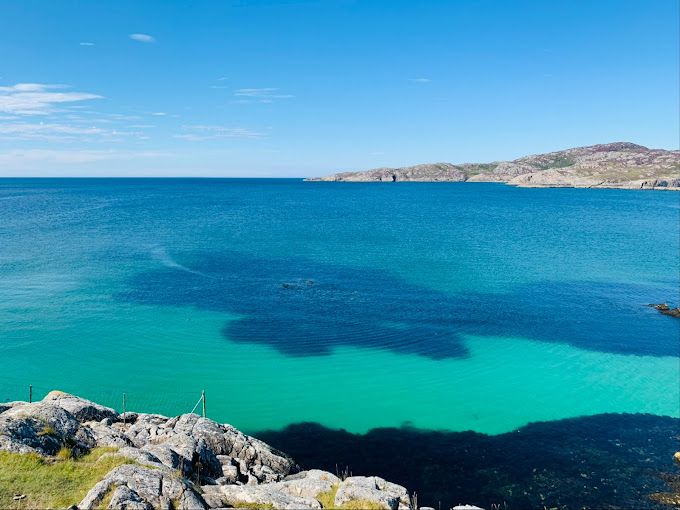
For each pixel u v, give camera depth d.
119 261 84.06
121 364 42.44
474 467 28.91
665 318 56.22
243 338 48.66
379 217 161.38
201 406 35.81
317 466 29.00
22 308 57.00
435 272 78.06
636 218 156.75
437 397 37.53
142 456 19.88
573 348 47.19
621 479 27.64
